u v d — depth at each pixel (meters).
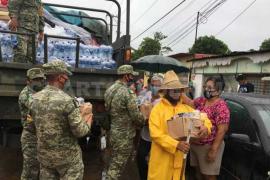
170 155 3.86
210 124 3.99
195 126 3.75
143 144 5.10
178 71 10.06
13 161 6.30
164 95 3.98
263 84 15.97
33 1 5.48
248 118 4.53
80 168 3.71
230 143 4.65
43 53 5.49
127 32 6.09
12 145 5.50
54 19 6.88
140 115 4.86
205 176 4.47
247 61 17.41
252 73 16.83
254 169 4.16
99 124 5.47
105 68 5.51
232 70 19.09
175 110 3.93
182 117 3.78
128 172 6.18
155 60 9.50
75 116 3.50
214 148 4.30
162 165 3.87
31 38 5.34
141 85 10.50
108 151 5.44
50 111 3.48
